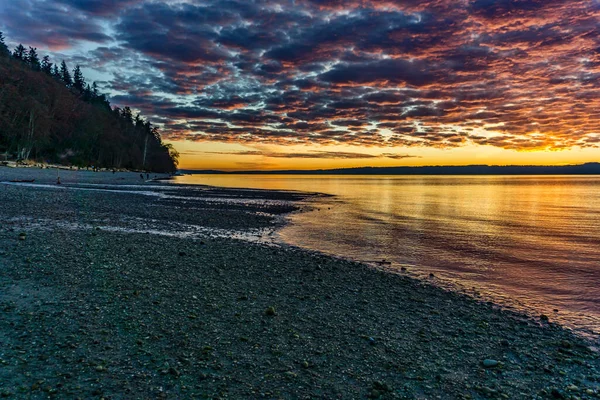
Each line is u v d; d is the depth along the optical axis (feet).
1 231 50.55
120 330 23.15
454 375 20.90
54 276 32.53
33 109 256.11
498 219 101.86
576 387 20.15
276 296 32.32
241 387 18.12
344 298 33.30
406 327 27.50
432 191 251.19
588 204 153.99
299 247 58.49
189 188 208.13
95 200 104.88
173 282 33.63
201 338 22.95
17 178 180.14
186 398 16.87
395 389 19.06
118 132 407.64
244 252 49.73
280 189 246.06
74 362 19.10
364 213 111.34
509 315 31.73
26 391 16.48
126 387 17.31
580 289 40.16
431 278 43.52
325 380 19.39
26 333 21.83
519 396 19.16
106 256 40.78
